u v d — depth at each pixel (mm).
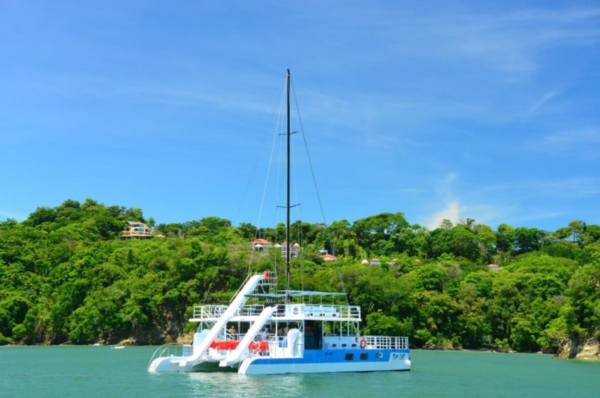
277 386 44281
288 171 59656
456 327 122562
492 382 55094
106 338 122250
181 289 128000
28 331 120438
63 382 49281
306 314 51219
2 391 44500
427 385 49781
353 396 41656
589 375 64062
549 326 111312
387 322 114250
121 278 132500
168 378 48375
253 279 56312
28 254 142500
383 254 197250
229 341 50875
